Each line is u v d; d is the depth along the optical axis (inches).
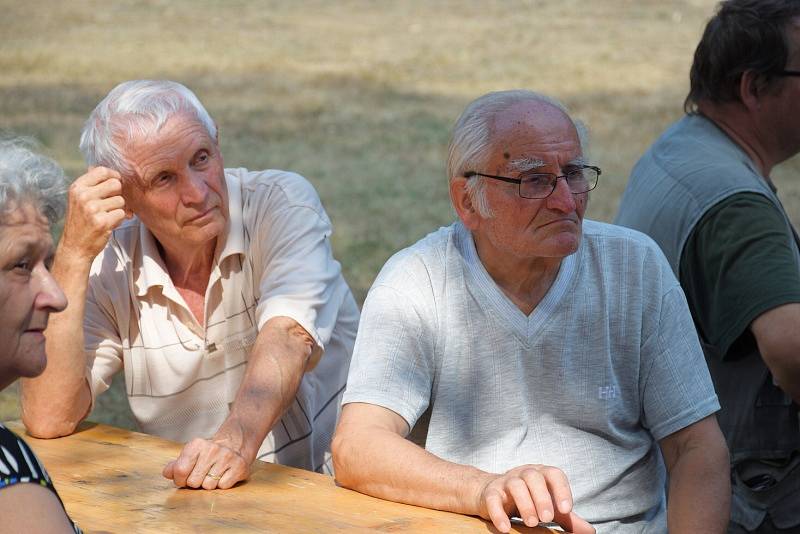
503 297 110.2
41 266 78.1
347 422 106.8
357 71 685.9
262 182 134.6
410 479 97.9
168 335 131.5
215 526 92.0
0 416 221.8
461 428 112.0
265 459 132.3
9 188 74.8
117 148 121.0
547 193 105.5
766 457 131.3
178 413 134.5
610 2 981.8
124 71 663.1
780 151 142.5
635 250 112.4
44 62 681.0
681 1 980.6
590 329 110.4
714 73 140.6
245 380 116.4
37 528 69.6
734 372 132.0
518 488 89.7
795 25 134.0
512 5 976.9
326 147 492.4
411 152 485.4
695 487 108.3
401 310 111.3
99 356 131.1
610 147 477.4
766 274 124.6
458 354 111.5
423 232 363.6
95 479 104.5
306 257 128.0
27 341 77.0
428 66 707.4
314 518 94.1
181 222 123.0
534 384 110.9
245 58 724.0
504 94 109.6
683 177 135.9
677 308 112.4
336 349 138.9
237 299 131.6
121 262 131.5
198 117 123.3
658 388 111.5
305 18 904.9
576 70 687.1
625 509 112.0
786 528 130.6
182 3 961.5
